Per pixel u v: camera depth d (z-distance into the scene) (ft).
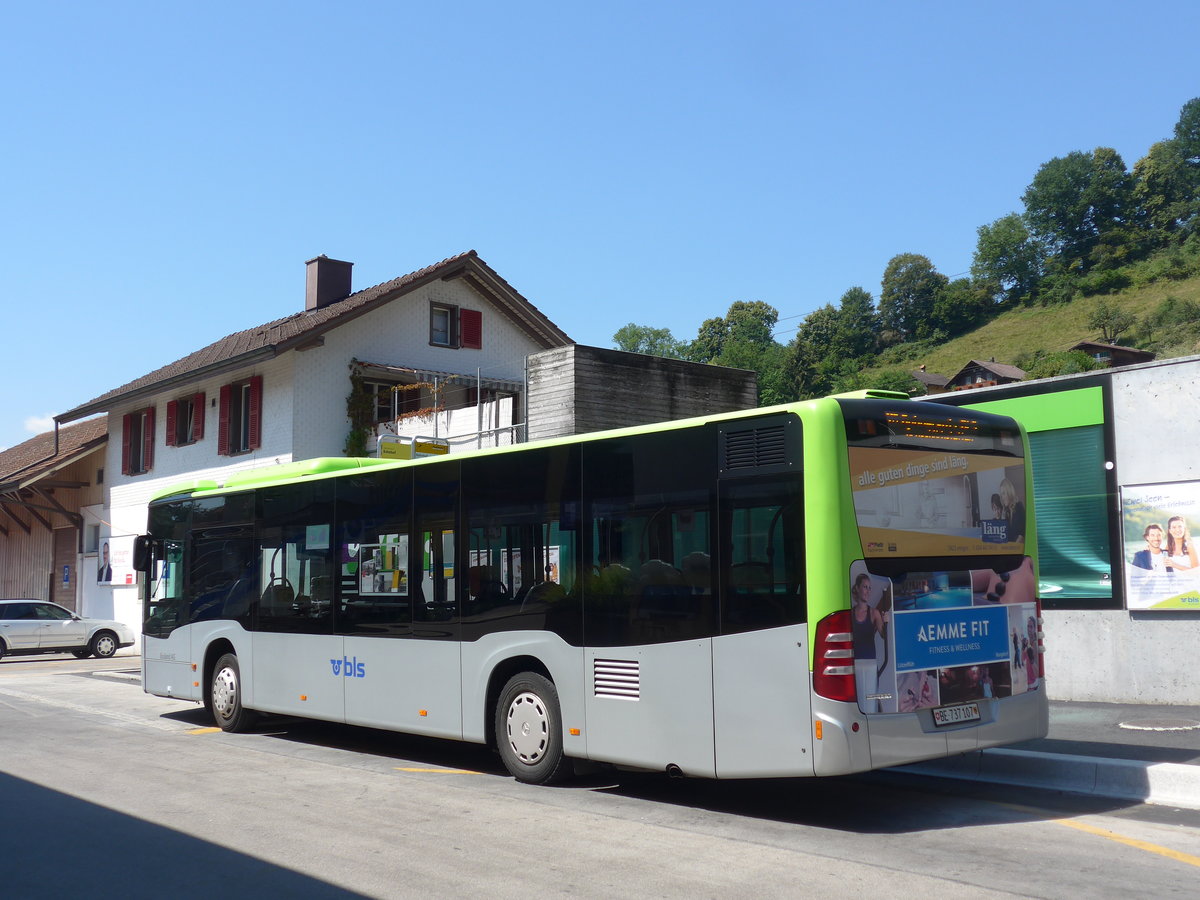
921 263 507.71
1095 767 26.99
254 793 29.09
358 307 86.17
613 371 73.56
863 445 23.79
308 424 84.74
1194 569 37.19
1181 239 470.39
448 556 32.81
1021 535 27.22
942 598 24.75
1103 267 472.44
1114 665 39.29
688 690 25.20
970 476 26.08
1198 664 37.22
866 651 22.99
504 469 31.14
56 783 30.81
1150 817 24.40
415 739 41.06
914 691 23.75
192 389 96.48
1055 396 41.52
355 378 87.15
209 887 19.85
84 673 74.33
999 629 26.07
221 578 43.78
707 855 21.54
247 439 89.35
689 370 78.02
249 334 104.83
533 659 30.19
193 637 45.03
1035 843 22.09
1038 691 26.86
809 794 28.12
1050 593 41.34
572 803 27.32
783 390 370.53
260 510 41.86
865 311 500.74
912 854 21.34
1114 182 490.90
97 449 112.68
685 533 25.71
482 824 24.80
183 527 46.60
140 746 38.99
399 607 34.50
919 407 25.25
